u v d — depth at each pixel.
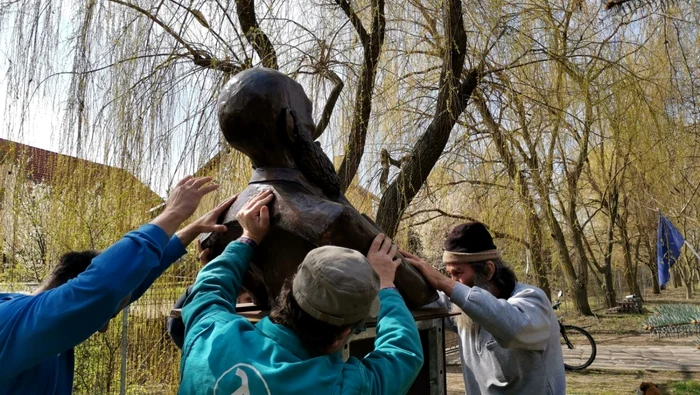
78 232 4.68
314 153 1.75
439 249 9.30
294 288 1.20
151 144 4.25
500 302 1.82
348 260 1.18
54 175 4.75
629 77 5.75
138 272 1.38
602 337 10.35
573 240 13.23
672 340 9.69
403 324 1.37
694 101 6.43
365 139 4.85
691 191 11.33
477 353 2.19
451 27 4.60
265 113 1.67
